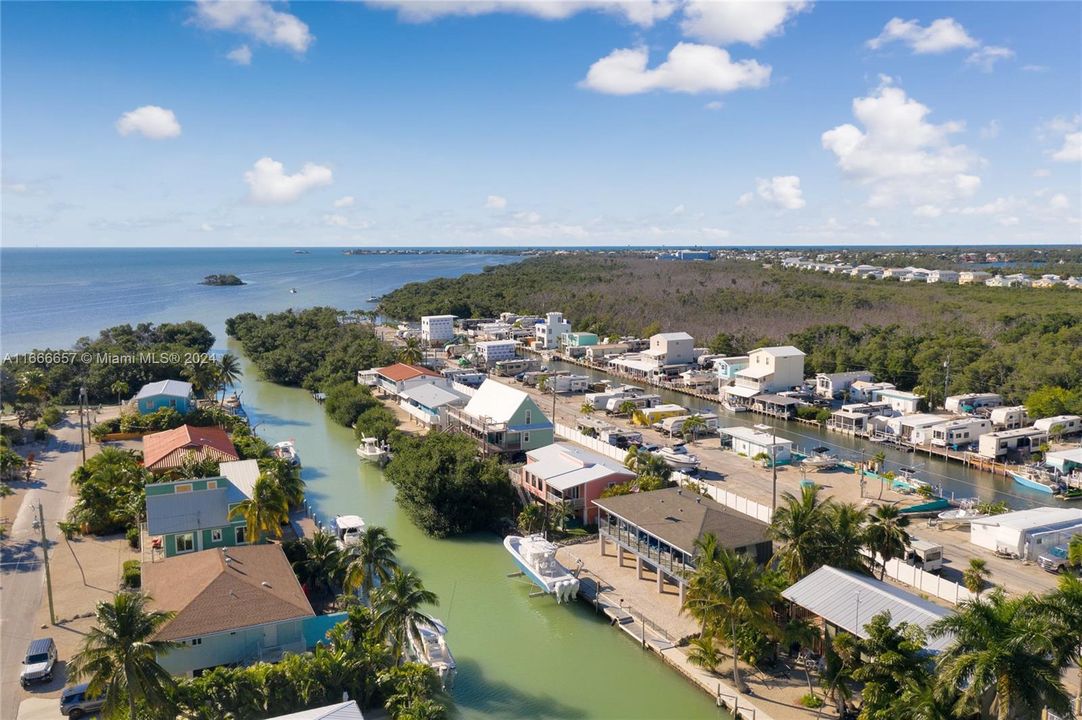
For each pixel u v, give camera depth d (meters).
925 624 37.81
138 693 34.03
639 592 55.38
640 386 151.62
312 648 45.59
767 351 131.75
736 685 43.22
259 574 48.56
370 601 47.56
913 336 148.62
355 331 173.62
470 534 69.50
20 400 109.75
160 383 116.50
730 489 81.62
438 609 54.88
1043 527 62.78
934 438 101.00
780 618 47.62
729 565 42.97
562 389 141.00
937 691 31.42
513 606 55.50
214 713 37.06
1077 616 32.88
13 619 49.84
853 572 45.97
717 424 111.56
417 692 40.59
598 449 92.31
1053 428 99.12
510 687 44.84
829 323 174.12
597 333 199.50
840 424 113.19
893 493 80.94
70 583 55.38
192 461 71.50
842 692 39.25
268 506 58.03
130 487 68.88
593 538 65.50
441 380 125.19
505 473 72.81
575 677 46.12
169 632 41.53
